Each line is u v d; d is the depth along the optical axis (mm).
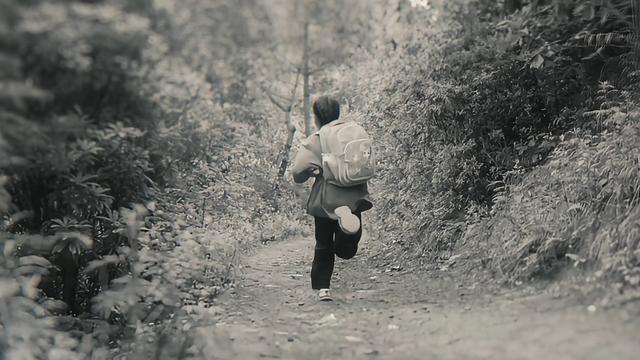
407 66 8133
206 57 3529
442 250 6457
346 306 4809
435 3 8422
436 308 4324
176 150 3979
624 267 3752
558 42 6672
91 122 3307
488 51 6691
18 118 2791
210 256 5602
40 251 4066
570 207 4641
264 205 12836
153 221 5008
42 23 2529
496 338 3393
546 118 6852
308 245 11250
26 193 3818
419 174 7512
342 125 5082
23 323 3246
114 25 2818
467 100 6766
